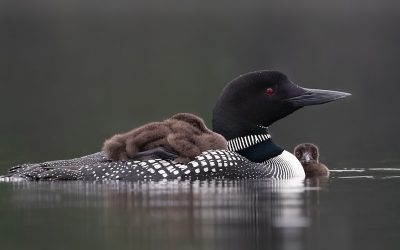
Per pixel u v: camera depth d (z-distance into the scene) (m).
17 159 15.74
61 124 21.25
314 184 12.02
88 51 39.25
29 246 8.14
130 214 9.46
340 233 8.59
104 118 22.22
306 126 21.12
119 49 39.91
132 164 11.77
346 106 25.05
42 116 22.81
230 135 12.59
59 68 34.06
